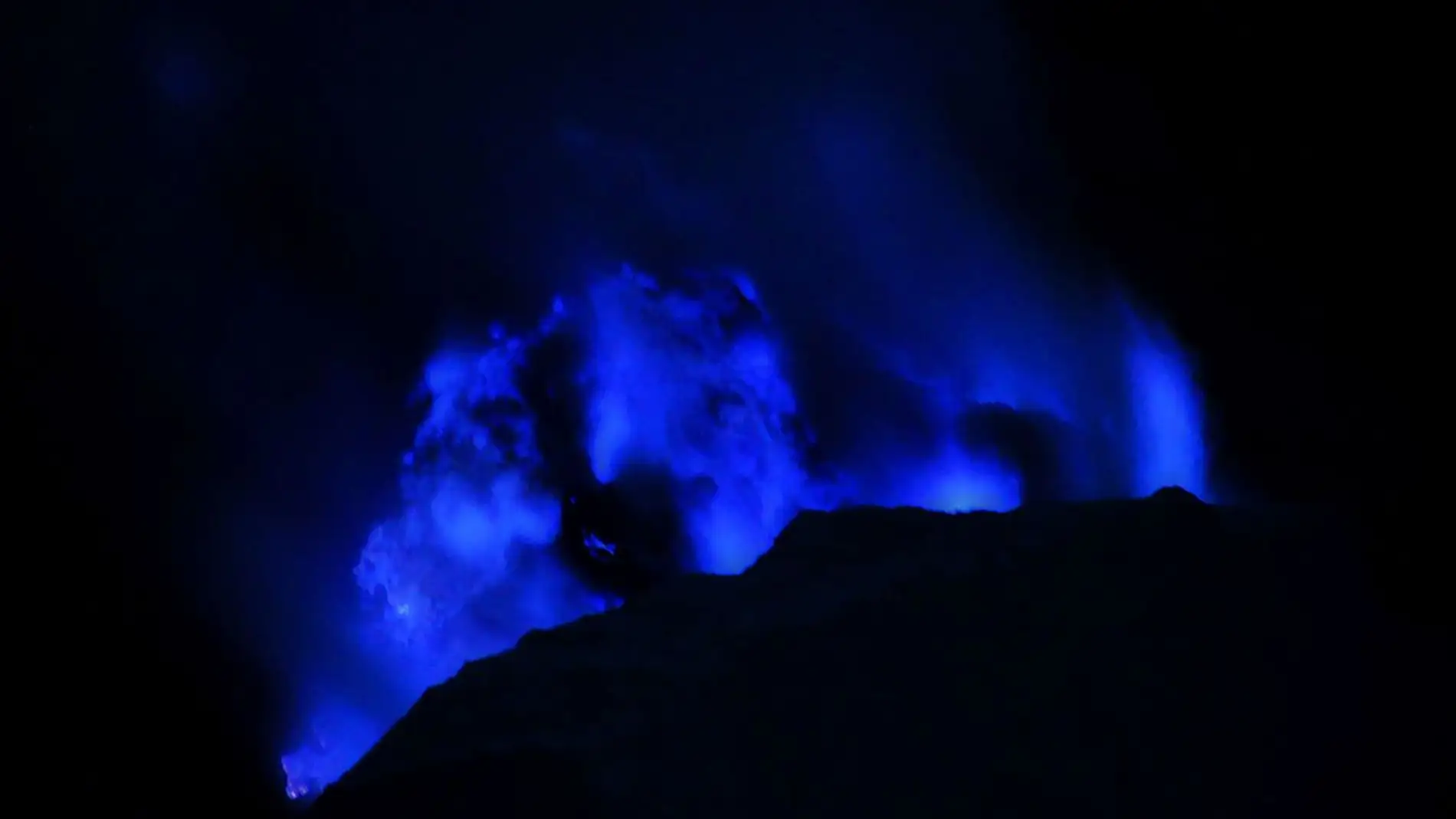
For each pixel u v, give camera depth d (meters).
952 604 2.67
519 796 2.01
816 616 2.58
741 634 2.53
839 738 2.28
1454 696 2.62
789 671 2.41
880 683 2.42
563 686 2.35
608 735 2.17
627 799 2.02
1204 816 2.27
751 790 2.12
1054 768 2.31
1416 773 2.40
